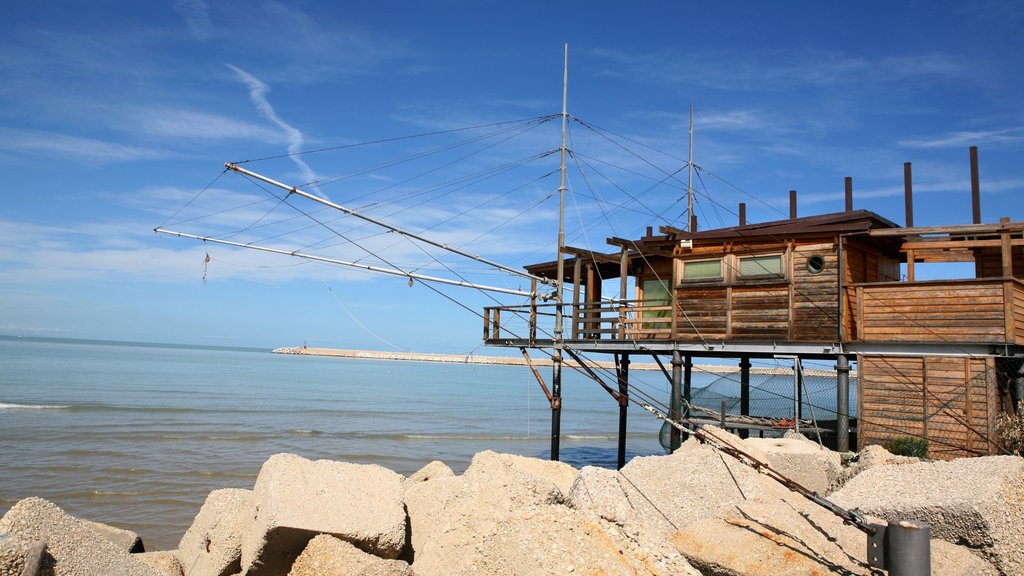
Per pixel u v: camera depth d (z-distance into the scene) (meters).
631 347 18.00
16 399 48.56
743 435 18.83
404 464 28.16
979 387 13.81
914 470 8.96
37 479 22.03
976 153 18.61
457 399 69.62
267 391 68.19
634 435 42.53
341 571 6.77
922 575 5.99
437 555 6.87
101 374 82.81
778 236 16.50
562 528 6.66
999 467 8.32
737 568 7.23
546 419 51.62
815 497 7.15
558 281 19.58
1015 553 7.39
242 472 24.25
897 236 15.98
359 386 84.56
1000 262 18.17
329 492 7.66
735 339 16.73
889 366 14.83
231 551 7.99
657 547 7.38
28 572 5.05
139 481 22.11
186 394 59.59
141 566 6.02
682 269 18.33
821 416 16.91
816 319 15.87
